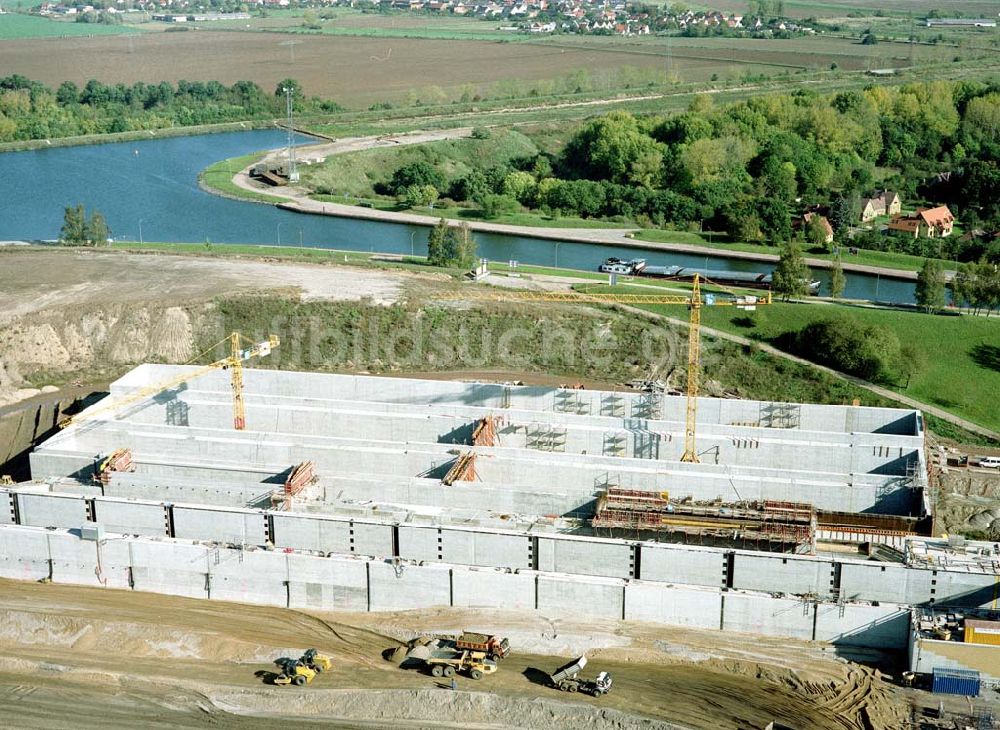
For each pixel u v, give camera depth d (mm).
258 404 159750
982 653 103500
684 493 138125
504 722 101125
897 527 130750
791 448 146000
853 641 111750
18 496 134000
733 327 189500
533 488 137375
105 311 184125
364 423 156500
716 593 113812
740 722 99875
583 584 115938
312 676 106750
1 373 171000
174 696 105188
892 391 170625
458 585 118125
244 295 191625
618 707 101688
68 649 112938
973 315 189750
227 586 122750
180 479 141125
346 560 119250
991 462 148625
